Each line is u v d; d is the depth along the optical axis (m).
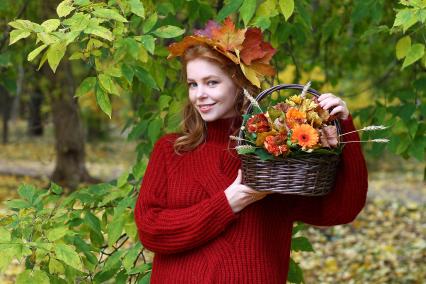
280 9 3.49
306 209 2.90
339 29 5.21
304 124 2.43
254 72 2.77
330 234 9.44
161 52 3.74
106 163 19.95
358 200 2.74
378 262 7.65
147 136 4.01
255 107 2.63
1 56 4.22
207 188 2.76
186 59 2.80
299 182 2.48
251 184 2.57
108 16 2.90
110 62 3.55
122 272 3.63
